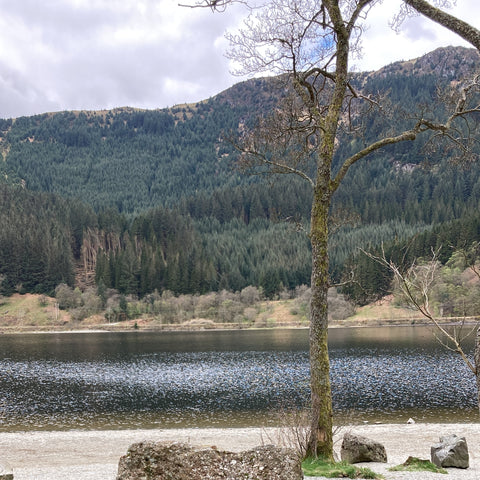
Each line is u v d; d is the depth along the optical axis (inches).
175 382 1776.6
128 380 1849.2
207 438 933.8
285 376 1889.8
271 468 269.4
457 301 2812.5
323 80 485.4
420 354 2459.4
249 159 458.0
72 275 7288.4
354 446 588.1
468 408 1208.2
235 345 3380.9
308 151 470.3
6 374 2065.7
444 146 442.6
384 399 1343.5
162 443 279.4
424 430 955.3
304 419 464.4
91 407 1320.1
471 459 670.5
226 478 266.4
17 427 1087.0
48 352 3110.2
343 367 2028.8
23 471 615.2
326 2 403.9
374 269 4264.3
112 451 829.8
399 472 488.7
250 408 1277.1
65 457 788.0
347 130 490.6
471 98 409.1
